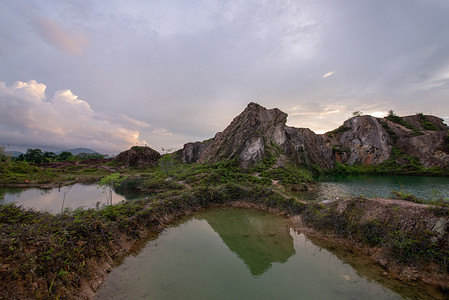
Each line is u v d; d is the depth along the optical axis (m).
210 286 6.75
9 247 5.16
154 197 15.86
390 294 6.21
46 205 18.27
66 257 6.14
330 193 22.77
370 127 56.31
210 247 9.70
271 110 41.97
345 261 8.22
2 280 4.59
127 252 8.99
